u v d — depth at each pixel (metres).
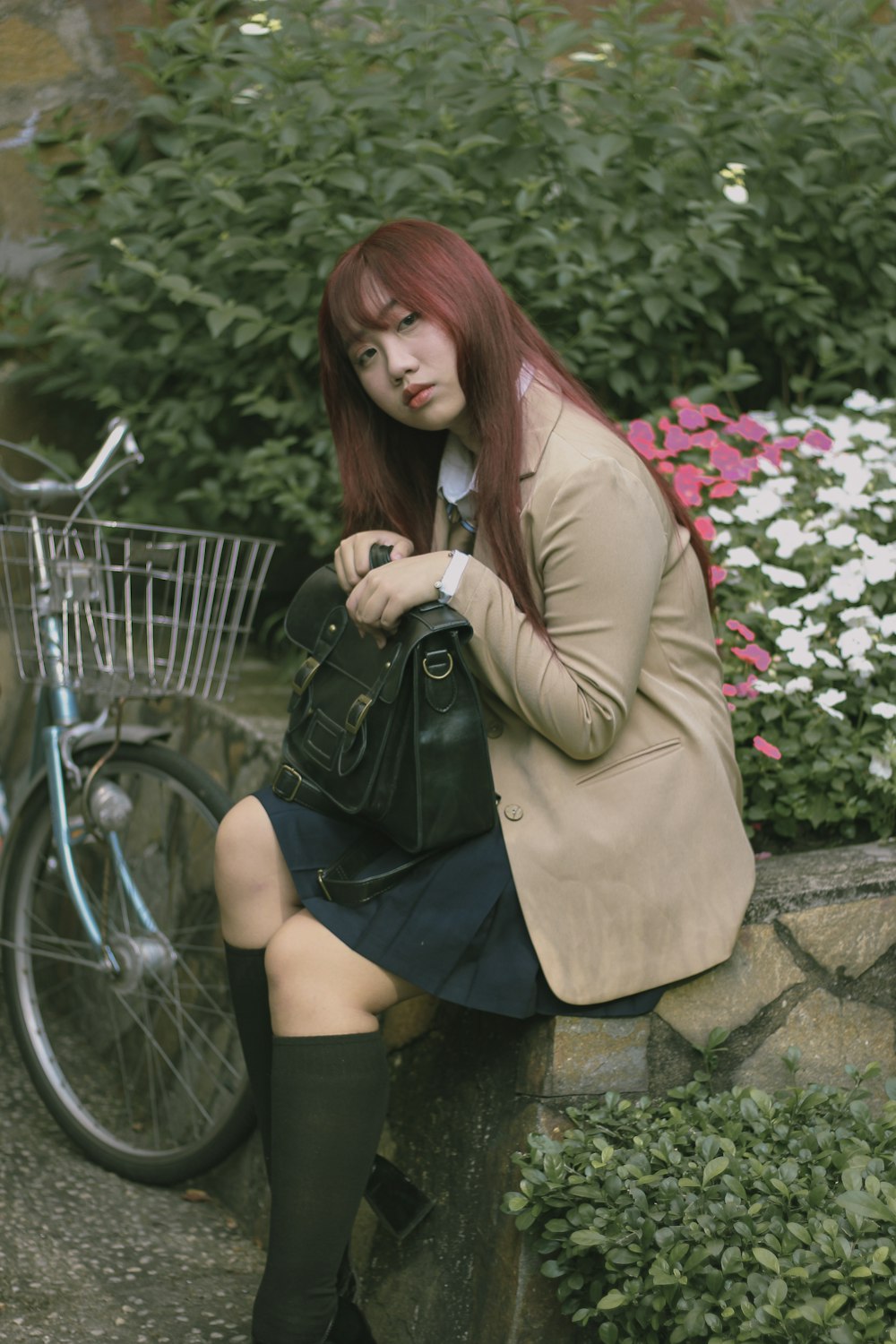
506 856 1.78
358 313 1.77
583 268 2.96
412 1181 2.00
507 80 2.93
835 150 3.16
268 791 1.91
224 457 3.21
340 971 1.75
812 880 2.01
